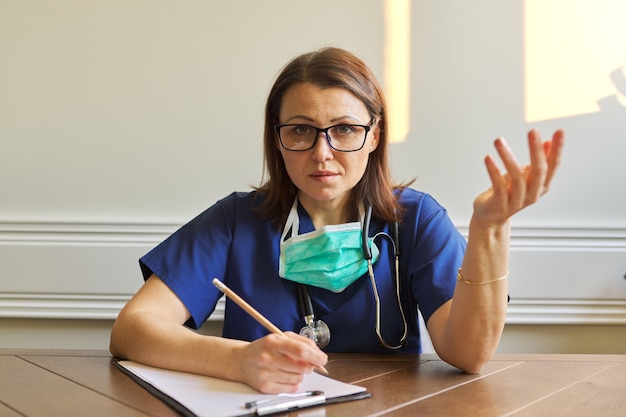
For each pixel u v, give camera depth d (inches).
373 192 47.9
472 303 35.8
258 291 46.8
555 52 70.9
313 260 45.9
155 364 36.2
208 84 70.9
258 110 70.9
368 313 46.4
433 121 70.9
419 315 51.5
